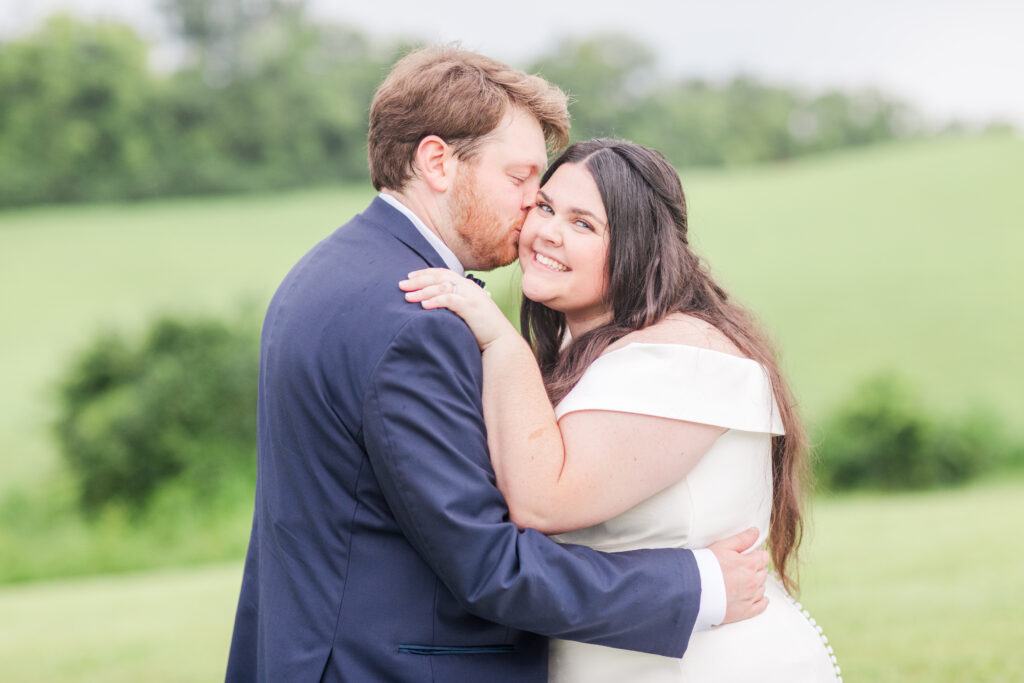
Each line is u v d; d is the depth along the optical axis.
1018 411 14.32
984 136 44.72
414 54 1.91
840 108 44.00
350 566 1.69
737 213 29.83
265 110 36.56
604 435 1.75
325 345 1.67
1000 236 24.52
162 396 11.12
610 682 1.86
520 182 1.89
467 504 1.61
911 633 4.14
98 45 35.06
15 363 19.67
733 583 1.80
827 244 25.62
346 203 34.69
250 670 1.93
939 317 19.69
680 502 1.85
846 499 11.04
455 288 1.72
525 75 1.92
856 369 17.23
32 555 10.23
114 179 35.22
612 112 38.97
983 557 5.65
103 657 4.63
